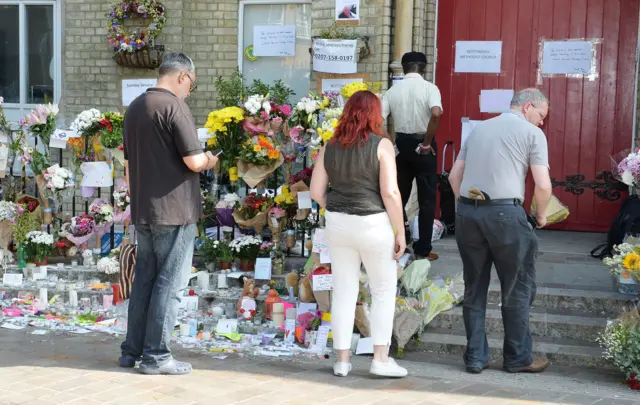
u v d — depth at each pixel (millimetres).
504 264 5551
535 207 5590
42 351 5910
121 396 4895
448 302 6430
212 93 9594
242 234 7480
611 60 8586
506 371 5707
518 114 5621
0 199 8422
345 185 5250
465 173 5652
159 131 5293
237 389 5086
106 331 6531
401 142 7285
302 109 6969
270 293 6660
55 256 8023
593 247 8039
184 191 5379
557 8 8688
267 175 7211
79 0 9594
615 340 5457
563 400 5027
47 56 10055
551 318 6305
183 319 6664
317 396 4996
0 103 8078
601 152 8688
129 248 6516
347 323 5414
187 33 9562
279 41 9414
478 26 8875
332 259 5430
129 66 9445
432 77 8922
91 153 7910
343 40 8289
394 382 5332
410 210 8461
